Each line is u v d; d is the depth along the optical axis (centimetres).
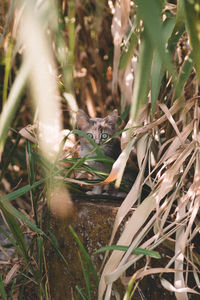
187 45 249
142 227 192
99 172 213
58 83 244
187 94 248
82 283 218
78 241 177
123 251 172
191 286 183
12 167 339
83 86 351
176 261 169
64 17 281
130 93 250
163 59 52
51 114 52
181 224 169
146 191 237
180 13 158
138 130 193
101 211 209
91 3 300
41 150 209
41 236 228
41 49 52
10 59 101
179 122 198
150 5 49
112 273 161
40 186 256
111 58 316
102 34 320
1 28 268
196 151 182
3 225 305
